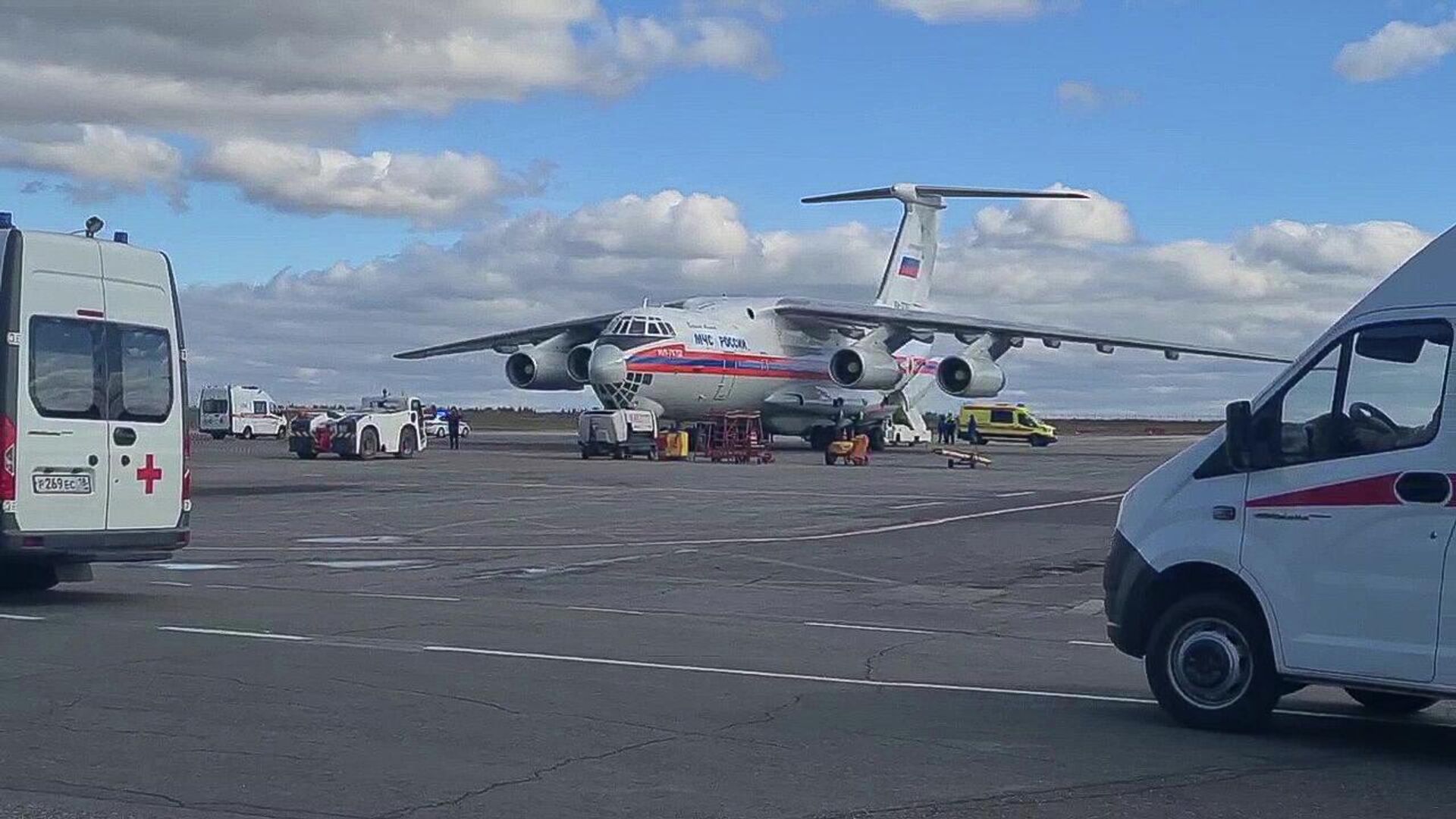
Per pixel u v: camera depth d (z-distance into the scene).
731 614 13.69
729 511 25.83
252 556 18.33
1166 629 8.52
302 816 6.25
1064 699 9.38
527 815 6.33
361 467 40.09
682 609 13.98
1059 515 25.22
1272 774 7.36
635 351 45.41
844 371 48.66
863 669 10.49
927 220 56.72
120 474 12.94
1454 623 7.49
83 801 6.41
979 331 47.47
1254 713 8.23
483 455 49.59
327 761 7.21
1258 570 8.15
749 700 9.05
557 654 10.68
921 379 58.03
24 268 12.36
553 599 14.54
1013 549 19.98
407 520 23.67
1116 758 7.63
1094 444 76.44
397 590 15.04
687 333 46.72
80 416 12.66
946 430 74.69
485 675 9.70
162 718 8.11
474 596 14.64
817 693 9.35
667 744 7.74
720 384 47.84
